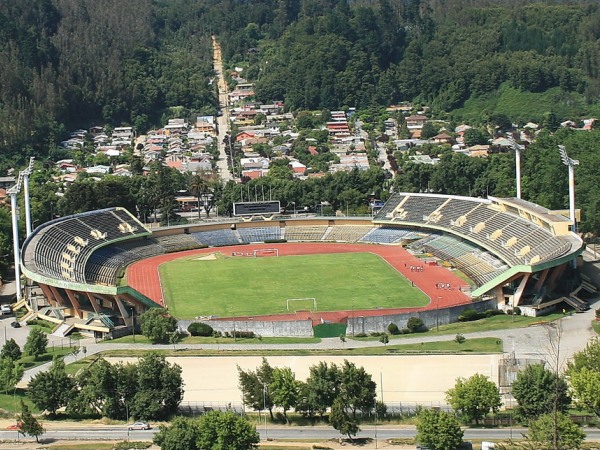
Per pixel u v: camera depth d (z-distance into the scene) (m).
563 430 110.19
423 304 196.75
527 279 187.38
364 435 122.50
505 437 119.69
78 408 133.50
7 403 140.88
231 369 151.88
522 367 143.12
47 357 163.62
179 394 132.88
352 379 128.12
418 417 119.69
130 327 182.12
